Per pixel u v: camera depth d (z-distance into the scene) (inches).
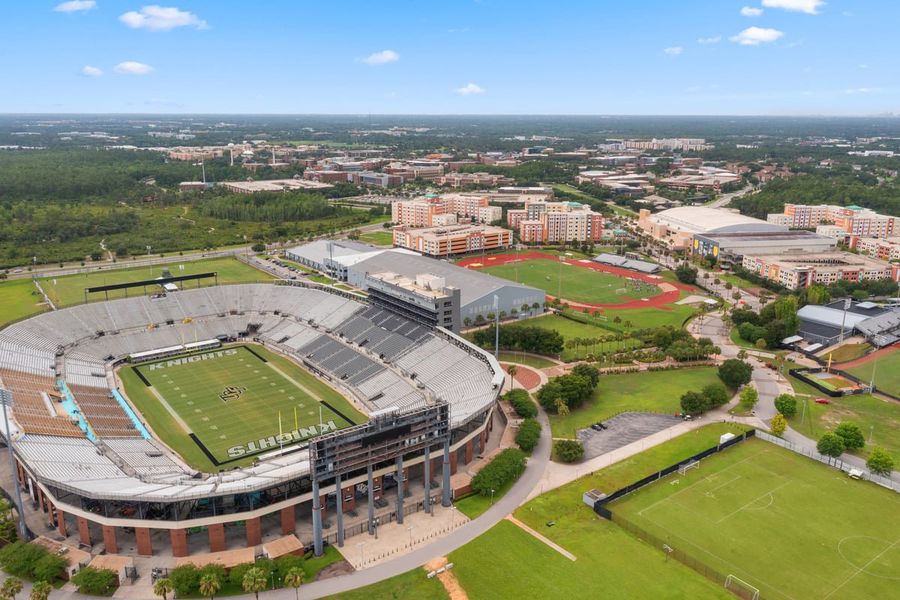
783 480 6230.3
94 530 5433.1
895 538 5334.6
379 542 5270.7
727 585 4746.6
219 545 5118.1
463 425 6161.4
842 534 5383.9
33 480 5634.8
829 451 6510.8
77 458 5959.6
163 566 4891.7
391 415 5354.3
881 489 6082.7
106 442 6653.5
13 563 4746.6
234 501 5236.2
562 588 4717.0
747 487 6102.4
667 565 4987.7
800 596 4648.1
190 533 5408.5
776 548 5191.9
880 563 5014.8
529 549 5172.2
